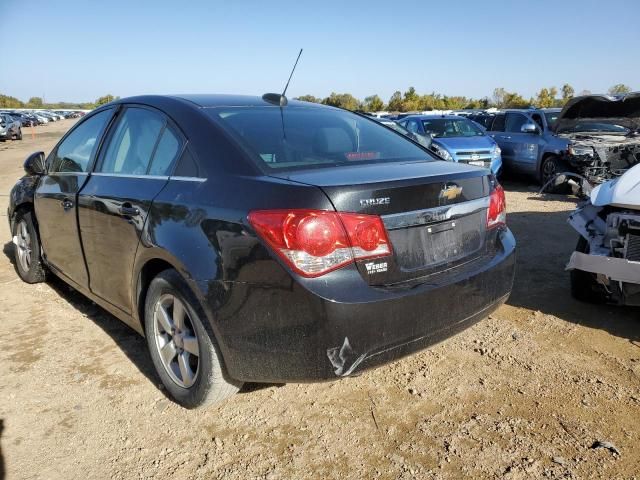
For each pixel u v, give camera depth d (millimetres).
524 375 3342
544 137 11312
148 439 2803
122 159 3586
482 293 2910
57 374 3445
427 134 12047
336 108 3982
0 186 12539
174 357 3125
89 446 2752
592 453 2617
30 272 5012
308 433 2826
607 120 9023
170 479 2512
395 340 2510
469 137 12062
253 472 2545
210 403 2936
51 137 37562
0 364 3574
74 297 4797
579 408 2980
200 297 2662
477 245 3029
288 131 3186
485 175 3139
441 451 2662
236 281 2523
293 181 2529
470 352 3660
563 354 3602
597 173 9398
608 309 4340
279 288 2393
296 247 2352
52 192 4230
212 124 3033
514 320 4168
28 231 4957
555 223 7574
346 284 2389
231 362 2652
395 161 3211
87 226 3693
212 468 2578
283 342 2451
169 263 2885
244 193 2596
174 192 2932
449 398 3111
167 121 3281
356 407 3051
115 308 3631
